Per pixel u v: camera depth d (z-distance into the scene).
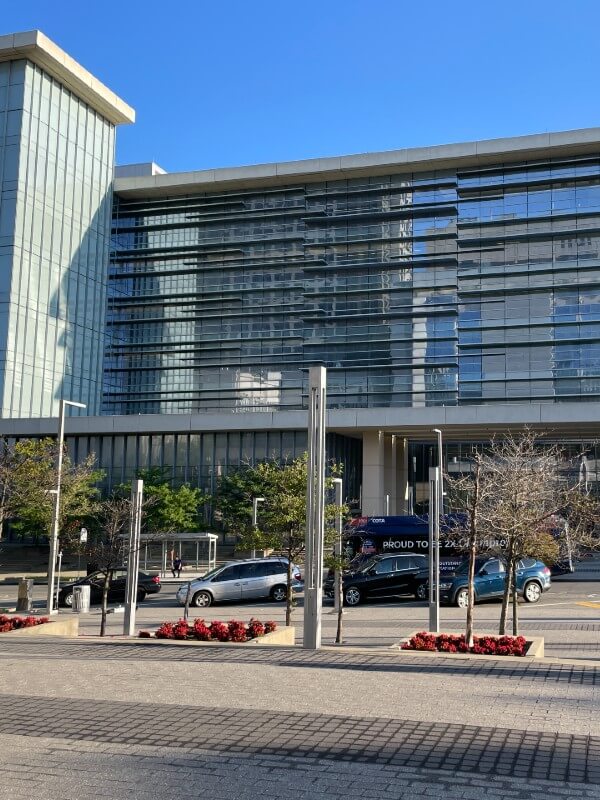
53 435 67.44
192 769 7.08
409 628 21.55
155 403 86.44
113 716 9.02
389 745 7.78
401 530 43.62
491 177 82.81
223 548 60.56
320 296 84.56
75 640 16.39
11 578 48.16
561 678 11.34
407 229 83.94
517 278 80.38
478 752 7.55
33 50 71.00
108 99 80.31
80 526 44.50
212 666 12.41
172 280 89.00
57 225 75.00
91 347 78.38
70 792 6.48
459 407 60.09
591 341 77.38
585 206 79.88
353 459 68.69
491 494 19.06
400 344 81.56
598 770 7.00
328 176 85.81
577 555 30.73
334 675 11.52
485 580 28.34
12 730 8.44
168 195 90.50
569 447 67.19
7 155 71.19
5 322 68.69
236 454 65.38
